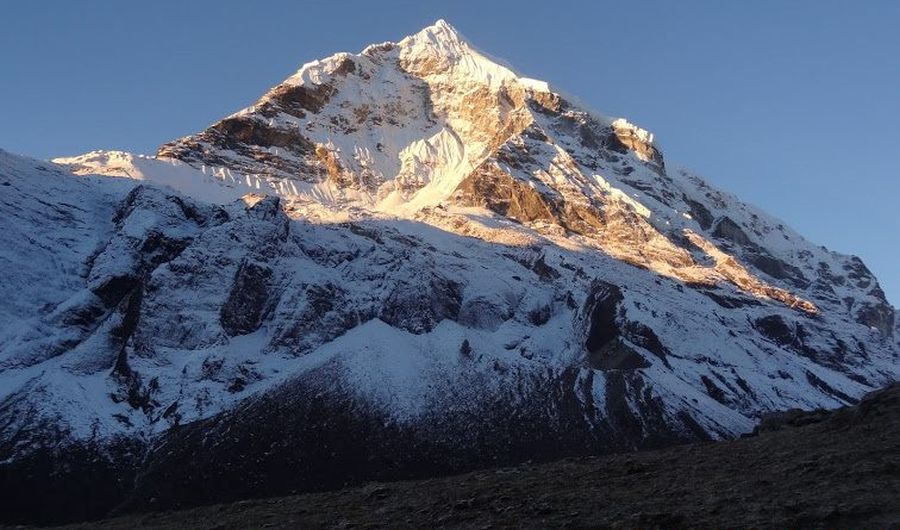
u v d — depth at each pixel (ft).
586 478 132.87
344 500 147.13
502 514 114.42
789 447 126.93
